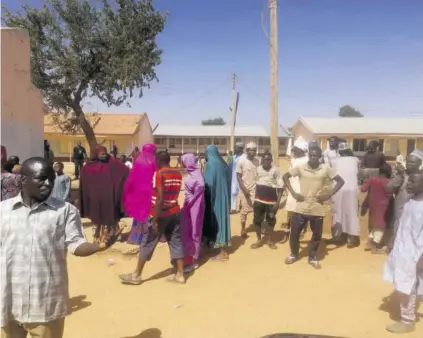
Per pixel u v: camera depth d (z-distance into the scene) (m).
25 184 2.69
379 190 6.72
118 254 6.69
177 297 5.11
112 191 7.11
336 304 4.90
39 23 17.98
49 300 2.75
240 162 7.93
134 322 4.41
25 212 2.72
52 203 2.80
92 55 18.59
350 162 7.14
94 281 5.66
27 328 2.79
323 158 7.68
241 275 5.88
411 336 4.10
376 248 6.93
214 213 6.41
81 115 19.62
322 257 6.69
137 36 18.20
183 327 4.30
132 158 17.27
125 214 6.79
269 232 7.18
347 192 7.07
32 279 2.70
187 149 49.34
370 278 5.75
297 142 7.62
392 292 5.25
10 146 9.47
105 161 7.30
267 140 49.75
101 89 19.22
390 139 37.66
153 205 5.32
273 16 10.68
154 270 6.11
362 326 4.33
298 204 6.18
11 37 9.50
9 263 2.70
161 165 5.45
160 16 18.72
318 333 4.18
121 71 17.50
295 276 5.82
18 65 9.84
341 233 7.35
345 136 36.75
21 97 9.98
